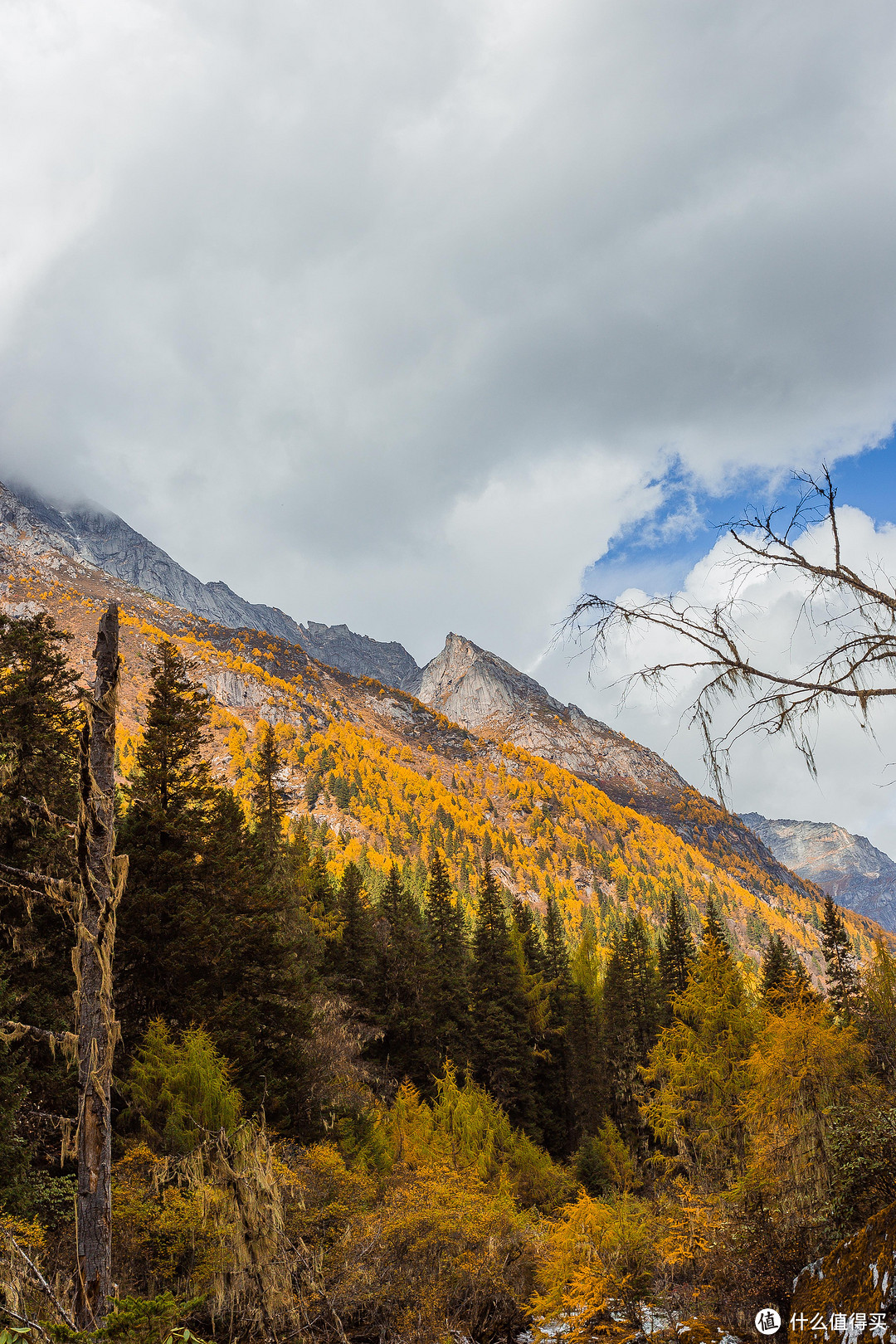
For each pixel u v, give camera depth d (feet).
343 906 140.46
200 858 84.23
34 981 54.44
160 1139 45.93
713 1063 86.28
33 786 54.70
